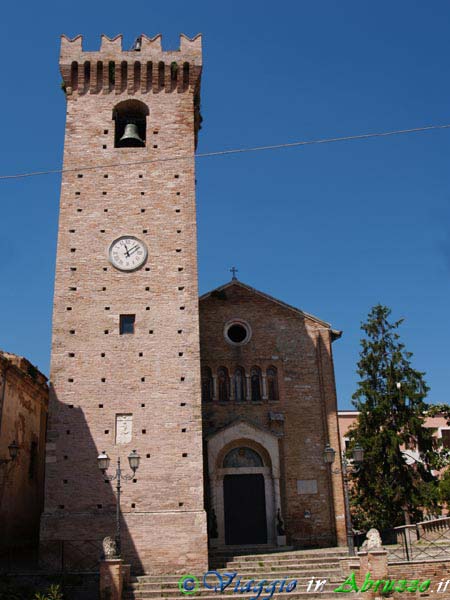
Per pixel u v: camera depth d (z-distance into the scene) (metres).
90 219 36.53
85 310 34.62
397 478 46.12
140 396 33.16
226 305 42.25
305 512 38.38
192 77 40.06
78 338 34.03
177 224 36.78
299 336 42.19
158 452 32.22
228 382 40.75
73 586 27.80
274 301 42.59
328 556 32.66
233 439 38.62
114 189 37.31
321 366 41.53
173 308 34.97
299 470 39.25
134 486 31.58
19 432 38.81
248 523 37.59
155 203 37.16
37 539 41.91
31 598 26.00
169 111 39.47
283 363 41.44
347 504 31.17
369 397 49.06
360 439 47.72
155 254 36.03
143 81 39.81
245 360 41.25
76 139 38.34
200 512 31.20
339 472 39.19
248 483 38.34
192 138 39.00
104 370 33.53
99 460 28.62
